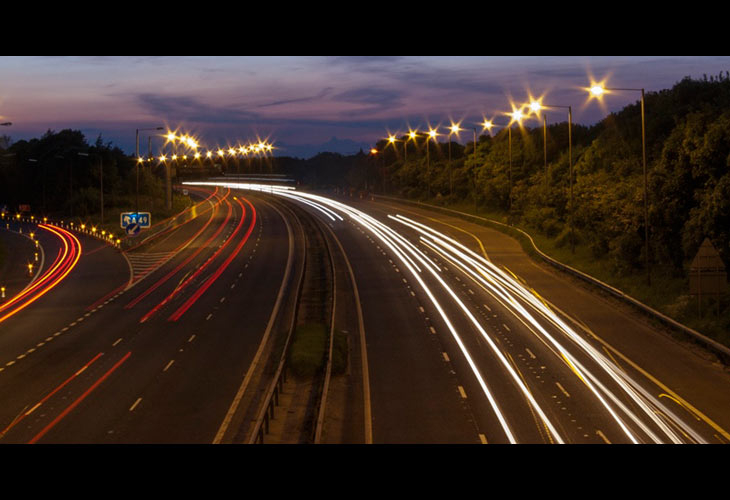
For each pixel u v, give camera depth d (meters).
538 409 27.20
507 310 46.97
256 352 37.78
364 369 34.16
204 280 63.56
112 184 152.00
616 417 25.95
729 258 44.31
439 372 33.12
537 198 86.00
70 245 95.19
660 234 51.94
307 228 107.00
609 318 43.72
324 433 25.02
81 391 30.73
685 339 37.66
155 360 36.12
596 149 79.00
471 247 80.44
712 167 47.44
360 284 59.06
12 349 38.81
